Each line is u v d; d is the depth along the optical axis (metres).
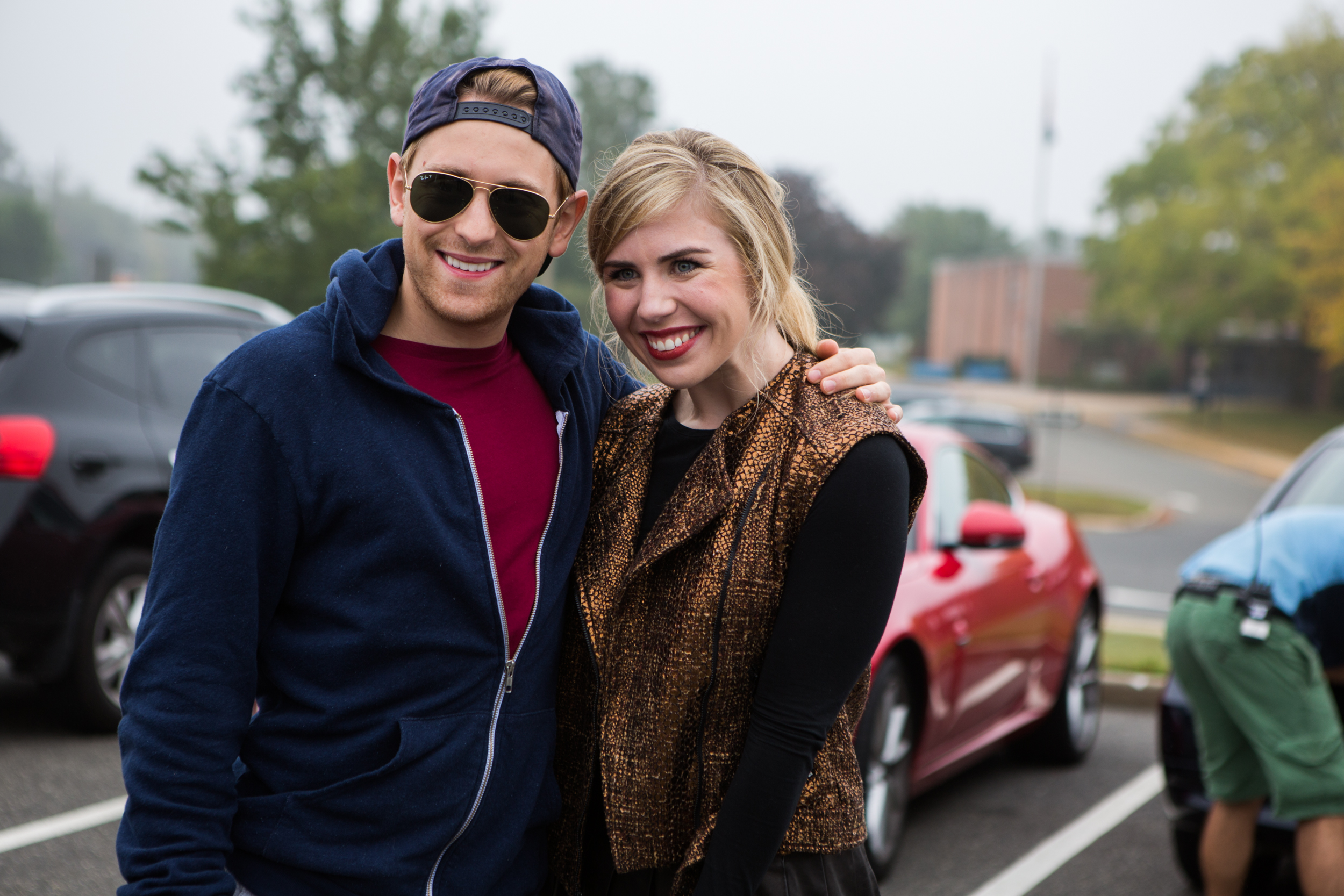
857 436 1.43
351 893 1.43
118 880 3.28
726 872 1.40
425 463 1.46
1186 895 3.56
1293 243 34.41
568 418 1.62
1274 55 39.19
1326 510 3.17
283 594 1.45
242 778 1.49
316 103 14.27
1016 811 4.34
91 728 4.57
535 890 1.59
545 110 1.51
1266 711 2.89
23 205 73.94
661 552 1.48
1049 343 61.50
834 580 1.42
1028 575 4.55
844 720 1.56
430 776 1.43
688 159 1.50
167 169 13.68
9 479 4.25
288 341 1.44
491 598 1.47
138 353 4.79
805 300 1.64
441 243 1.48
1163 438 39.75
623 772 1.49
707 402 1.61
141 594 4.69
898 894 3.49
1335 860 2.82
